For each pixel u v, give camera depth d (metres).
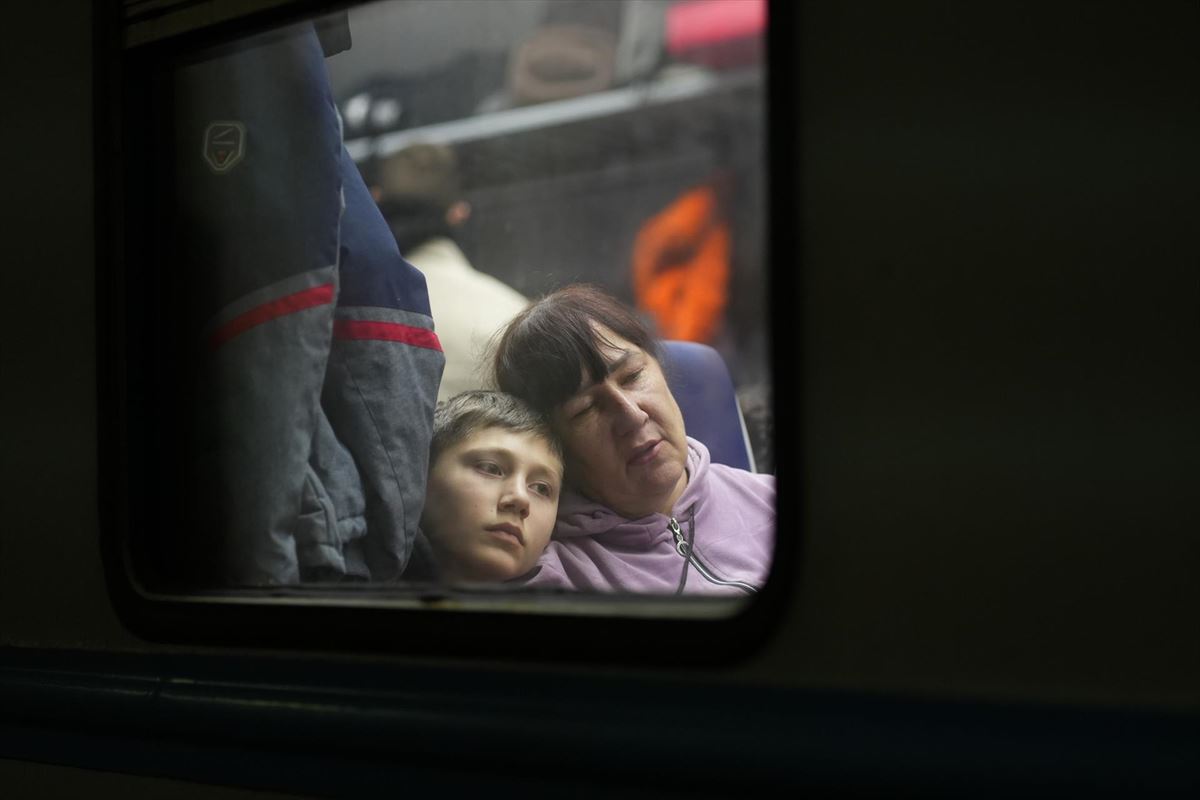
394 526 2.31
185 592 2.12
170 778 2.09
